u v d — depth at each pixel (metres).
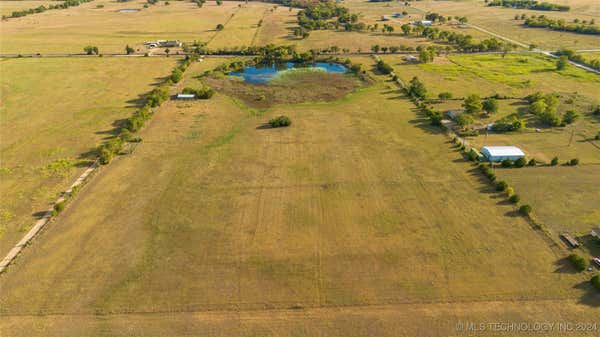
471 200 55.78
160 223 52.31
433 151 69.62
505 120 77.75
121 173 64.12
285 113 88.62
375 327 37.78
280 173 63.59
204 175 63.31
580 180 59.97
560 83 103.12
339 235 49.78
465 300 40.38
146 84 108.50
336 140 74.56
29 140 75.88
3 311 39.91
